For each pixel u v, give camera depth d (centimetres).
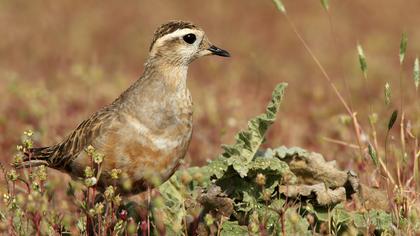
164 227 1079
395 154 1198
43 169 1012
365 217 1048
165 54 1112
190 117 1095
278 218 1032
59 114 1798
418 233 1014
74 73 2138
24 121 1764
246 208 1053
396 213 1041
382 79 2431
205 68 2591
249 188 1072
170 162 1071
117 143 1048
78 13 3425
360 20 3388
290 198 1062
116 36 3145
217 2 3681
